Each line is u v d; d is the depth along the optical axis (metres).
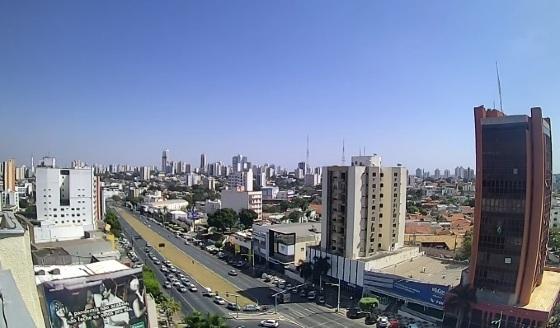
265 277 126.25
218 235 192.12
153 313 74.88
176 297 107.44
